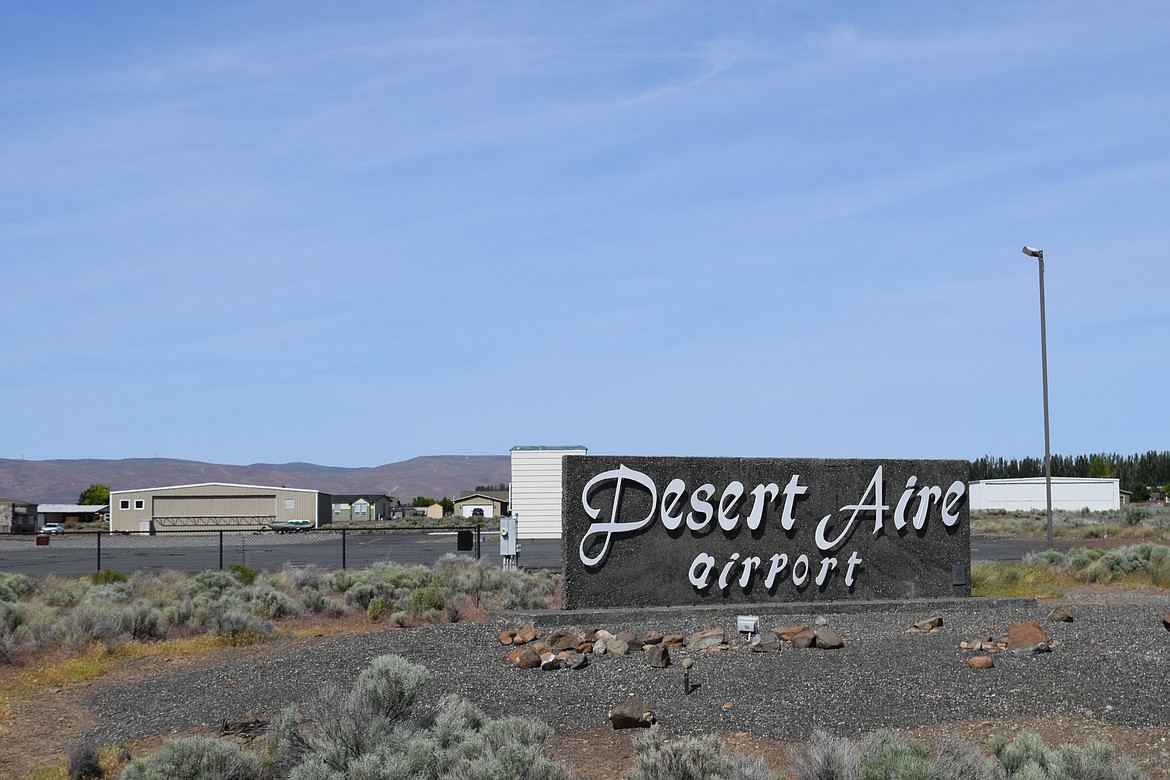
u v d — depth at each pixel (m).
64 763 10.75
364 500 137.00
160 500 96.19
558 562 37.16
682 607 18.12
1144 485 154.88
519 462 55.31
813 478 19.47
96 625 18.44
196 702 12.95
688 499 18.77
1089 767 7.97
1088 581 26.83
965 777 7.86
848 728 10.01
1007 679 11.11
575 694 11.69
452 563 30.78
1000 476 169.50
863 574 19.61
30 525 122.12
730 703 10.97
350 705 9.82
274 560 45.50
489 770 8.23
